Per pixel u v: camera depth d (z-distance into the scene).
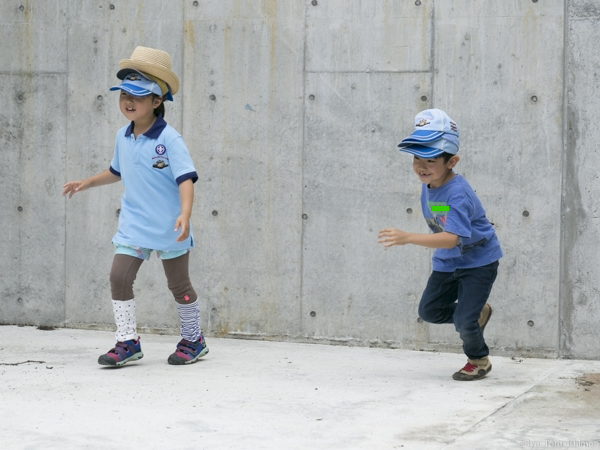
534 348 4.86
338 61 5.08
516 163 4.85
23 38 5.52
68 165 5.49
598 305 4.77
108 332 5.45
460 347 4.97
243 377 4.18
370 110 5.05
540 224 4.83
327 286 5.14
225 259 5.28
